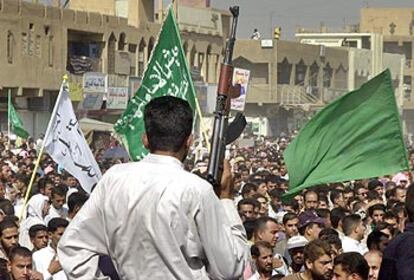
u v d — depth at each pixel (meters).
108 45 51.41
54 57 46.91
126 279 5.12
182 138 5.20
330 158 9.67
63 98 15.80
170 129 5.17
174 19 14.18
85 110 48.62
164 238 5.00
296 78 74.19
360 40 87.44
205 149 24.17
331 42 89.50
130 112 14.24
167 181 5.04
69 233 5.25
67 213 15.04
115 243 5.13
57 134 15.76
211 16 64.50
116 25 52.22
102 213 5.17
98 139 39.59
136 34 54.66
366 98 9.44
